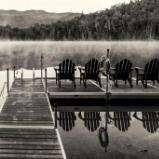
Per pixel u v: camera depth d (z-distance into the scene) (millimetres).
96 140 6379
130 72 10625
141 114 8750
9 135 5715
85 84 10438
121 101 9539
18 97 9055
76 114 8734
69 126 7457
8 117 6914
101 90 9844
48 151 5012
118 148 5926
